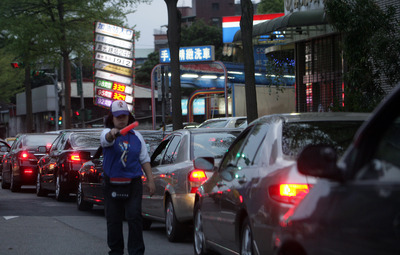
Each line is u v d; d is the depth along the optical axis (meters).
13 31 34.25
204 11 105.69
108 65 37.75
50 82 78.62
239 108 41.09
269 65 25.34
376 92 13.38
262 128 6.48
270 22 20.42
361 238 2.86
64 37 35.31
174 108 19.86
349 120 6.12
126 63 37.81
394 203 2.71
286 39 24.64
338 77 21.84
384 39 13.09
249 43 16.03
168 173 10.05
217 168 7.68
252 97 16.06
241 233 6.30
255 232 5.65
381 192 2.79
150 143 15.02
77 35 35.84
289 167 5.44
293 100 40.84
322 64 22.98
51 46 34.91
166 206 10.13
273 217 5.27
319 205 3.29
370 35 13.37
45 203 16.86
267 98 40.75
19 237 10.30
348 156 3.13
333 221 3.09
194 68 46.44
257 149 6.30
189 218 9.41
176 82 19.88
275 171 5.55
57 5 34.84
